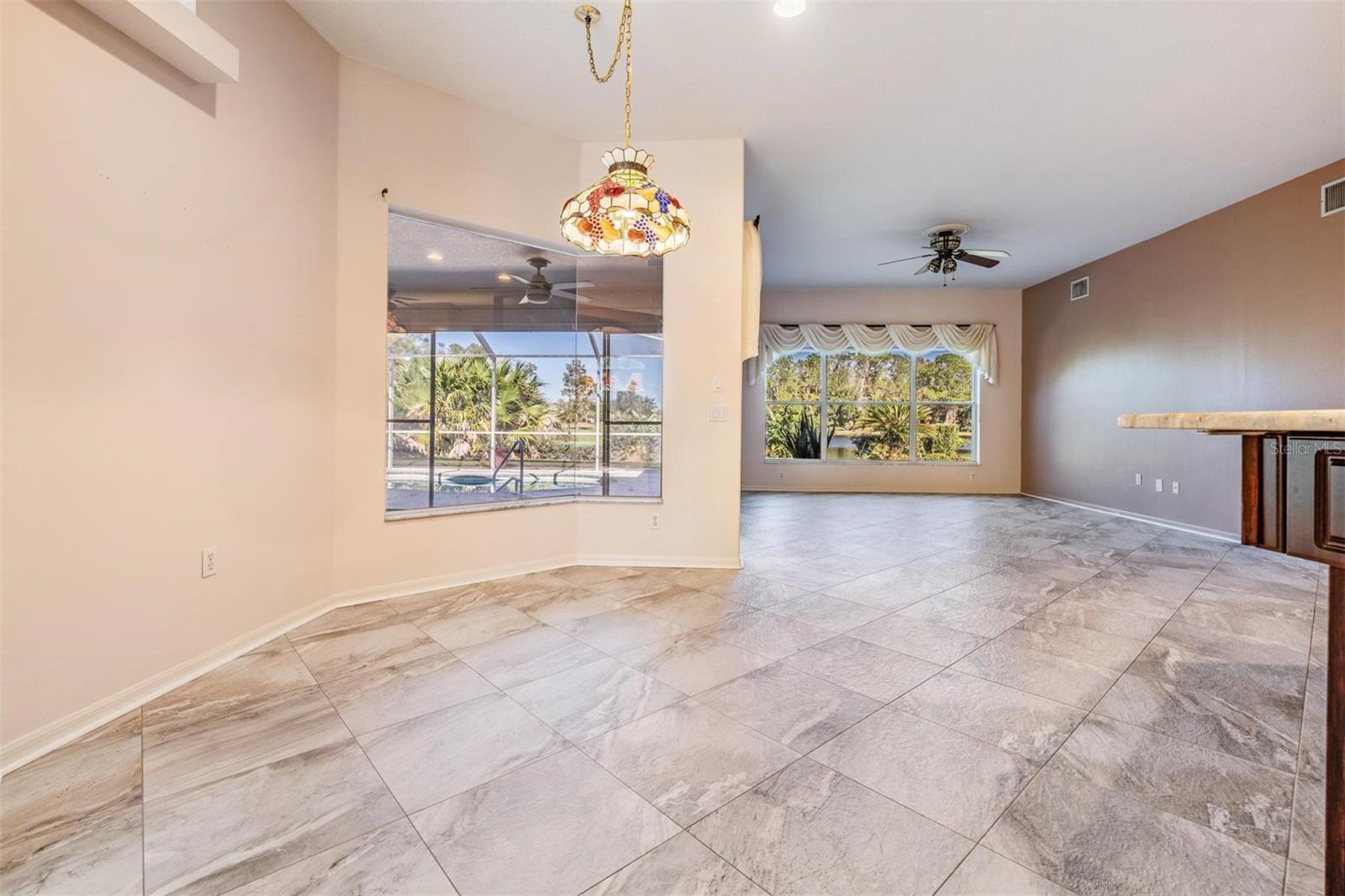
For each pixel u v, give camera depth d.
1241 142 3.70
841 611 2.90
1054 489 7.16
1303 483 1.04
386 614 2.83
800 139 3.69
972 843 1.29
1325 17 2.55
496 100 3.27
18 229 1.61
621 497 3.82
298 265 2.63
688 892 1.15
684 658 2.31
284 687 2.05
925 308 8.03
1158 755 1.64
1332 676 1.01
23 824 1.34
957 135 3.64
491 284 3.56
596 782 1.51
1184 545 4.55
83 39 1.75
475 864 1.22
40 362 1.66
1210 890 1.16
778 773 1.55
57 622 1.70
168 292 2.04
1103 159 3.96
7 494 1.59
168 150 2.02
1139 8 2.52
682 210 2.48
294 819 1.36
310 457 2.73
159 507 2.01
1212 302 4.89
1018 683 2.10
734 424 3.72
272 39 2.46
